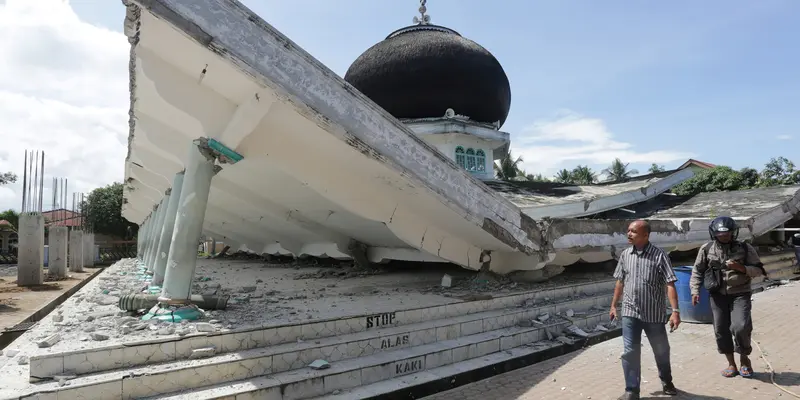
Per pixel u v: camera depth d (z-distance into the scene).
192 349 5.43
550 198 14.73
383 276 11.75
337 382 5.55
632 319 5.15
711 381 5.80
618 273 5.44
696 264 6.23
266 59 5.70
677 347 7.34
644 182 18.39
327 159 7.24
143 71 6.19
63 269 22.25
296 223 11.63
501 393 5.82
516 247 8.81
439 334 6.97
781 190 17.58
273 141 6.89
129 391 4.74
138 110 7.79
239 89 6.16
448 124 15.65
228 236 19.20
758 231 14.68
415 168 7.14
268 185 9.46
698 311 8.93
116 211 41.03
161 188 14.24
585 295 9.85
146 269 14.75
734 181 29.39
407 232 8.49
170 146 8.70
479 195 8.08
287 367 5.63
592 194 16.16
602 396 5.49
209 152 6.77
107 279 12.72
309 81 6.05
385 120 6.79
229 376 5.24
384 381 5.87
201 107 6.55
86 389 4.54
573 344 7.60
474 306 8.00
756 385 5.60
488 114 16.94
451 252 9.12
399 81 15.93
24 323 11.90
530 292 8.92
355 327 6.63
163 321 6.14
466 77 15.97
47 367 4.74
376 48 16.80
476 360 6.70
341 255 13.22
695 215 16.22
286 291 9.31
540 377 6.32
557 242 9.49
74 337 5.52
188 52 5.75
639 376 5.17
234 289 9.66
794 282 14.51
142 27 5.53
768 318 8.95
